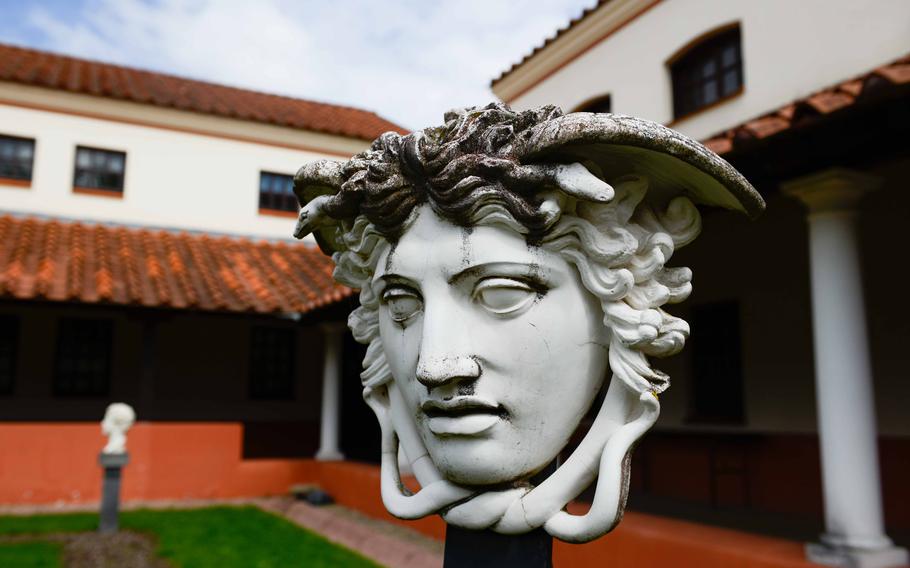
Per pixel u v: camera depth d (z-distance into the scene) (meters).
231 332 13.13
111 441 7.88
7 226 10.93
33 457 9.16
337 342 10.98
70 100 12.02
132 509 9.10
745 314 7.79
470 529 1.53
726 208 1.64
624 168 1.49
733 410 7.94
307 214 1.72
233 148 13.25
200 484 9.98
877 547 4.25
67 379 12.04
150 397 9.91
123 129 12.45
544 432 1.44
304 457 13.29
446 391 1.41
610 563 5.08
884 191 6.50
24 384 11.69
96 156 12.30
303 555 6.80
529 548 1.50
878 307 6.51
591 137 1.32
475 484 1.47
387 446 1.77
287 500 10.09
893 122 3.67
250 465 10.31
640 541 4.88
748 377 7.70
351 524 8.03
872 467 4.40
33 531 7.65
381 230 1.53
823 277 4.58
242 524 8.30
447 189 1.41
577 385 1.45
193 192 12.84
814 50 7.30
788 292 7.35
